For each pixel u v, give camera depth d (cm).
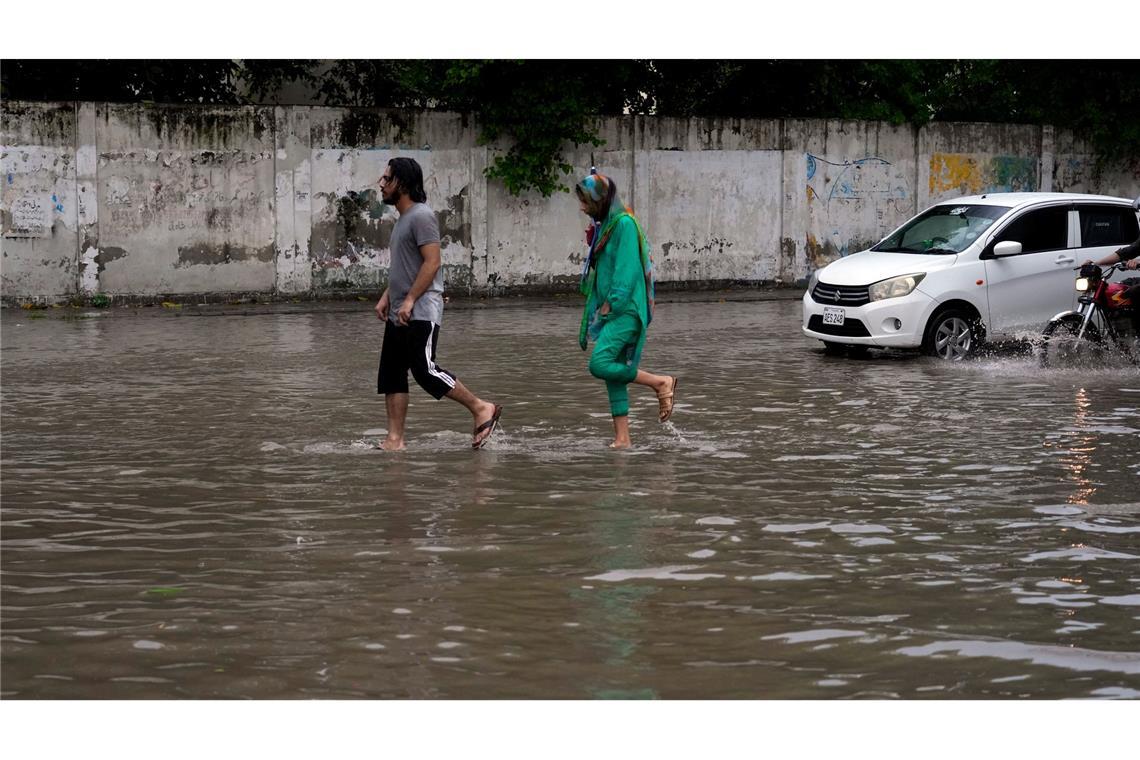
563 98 2491
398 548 647
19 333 1816
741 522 704
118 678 468
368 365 1433
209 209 2347
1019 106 2978
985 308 1488
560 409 1107
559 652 497
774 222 2714
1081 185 2934
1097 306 1431
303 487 791
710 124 2648
